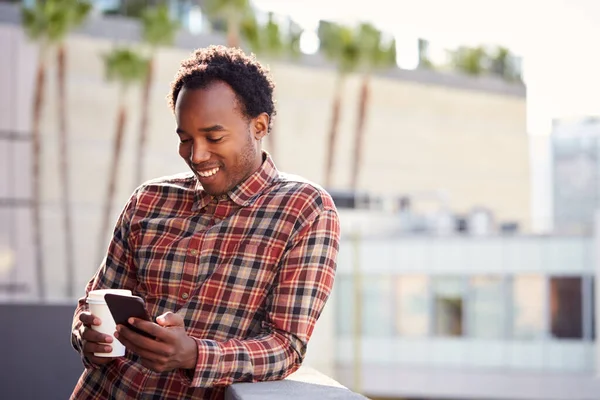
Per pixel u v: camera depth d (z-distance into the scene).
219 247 1.69
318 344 20.58
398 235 20.53
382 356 20.53
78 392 1.78
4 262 22.14
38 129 22.59
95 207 23.39
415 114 30.47
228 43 25.25
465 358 20.06
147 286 1.74
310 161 27.88
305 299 1.65
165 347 1.49
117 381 1.72
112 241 1.85
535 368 19.61
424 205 29.66
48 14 22.33
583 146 30.31
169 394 1.67
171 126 24.88
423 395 20.19
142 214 1.81
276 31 26.19
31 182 22.56
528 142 32.75
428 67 32.09
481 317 19.98
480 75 32.47
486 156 32.06
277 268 1.68
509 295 19.84
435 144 30.89
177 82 1.76
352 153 28.75
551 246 19.61
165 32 24.34
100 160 23.48
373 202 23.73
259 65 1.75
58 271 22.73
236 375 1.58
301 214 1.69
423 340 20.27
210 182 1.70
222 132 1.65
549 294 19.56
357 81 28.78
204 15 26.14
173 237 1.74
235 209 1.73
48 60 22.86
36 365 4.02
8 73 22.39
